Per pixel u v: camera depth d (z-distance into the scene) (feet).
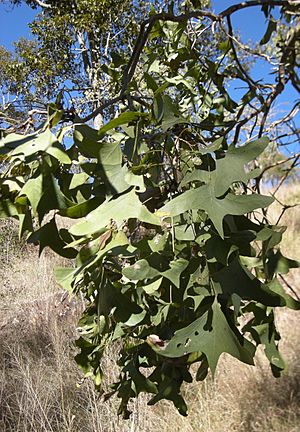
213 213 2.28
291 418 9.96
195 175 2.39
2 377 11.10
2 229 22.40
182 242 2.85
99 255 2.33
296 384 10.90
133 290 3.10
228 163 2.39
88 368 4.22
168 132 3.08
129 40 21.38
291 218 22.11
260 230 2.62
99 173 2.54
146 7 20.49
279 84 4.45
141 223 3.02
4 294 16.62
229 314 2.71
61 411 9.92
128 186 2.46
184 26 4.34
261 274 3.47
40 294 16.39
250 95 4.54
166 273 2.61
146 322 3.22
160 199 3.23
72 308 15.01
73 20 23.49
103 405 10.46
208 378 11.79
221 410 10.71
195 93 4.31
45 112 2.91
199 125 3.65
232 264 2.51
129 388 3.91
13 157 2.56
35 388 10.72
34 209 2.54
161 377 3.78
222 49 4.72
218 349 2.45
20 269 18.89
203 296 2.62
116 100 3.45
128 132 2.94
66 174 2.77
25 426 9.45
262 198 2.29
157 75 4.55
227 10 3.85
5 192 2.84
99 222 2.37
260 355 12.16
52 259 20.62
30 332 14.14
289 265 3.16
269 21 4.98
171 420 10.24
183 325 3.12
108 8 21.93
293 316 13.92
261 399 10.66
